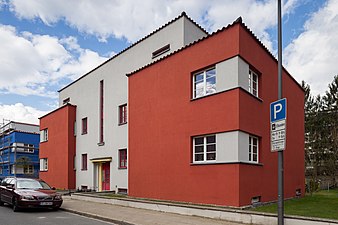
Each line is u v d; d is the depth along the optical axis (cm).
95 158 2167
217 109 1151
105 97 2141
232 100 1103
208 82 1229
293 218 805
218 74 1171
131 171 1549
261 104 1283
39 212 1307
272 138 760
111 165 1992
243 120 1108
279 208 727
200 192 1165
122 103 1962
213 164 1130
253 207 1078
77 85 2541
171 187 1297
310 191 2258
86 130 2373
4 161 4375
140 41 1866
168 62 1398
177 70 1347
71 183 2400
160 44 1716
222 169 1097
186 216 1066
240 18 1128
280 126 738
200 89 1259
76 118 2495
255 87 1291
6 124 4566
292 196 1641
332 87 3888
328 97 3900
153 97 1462
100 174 2150
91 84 2334
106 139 2081
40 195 1307
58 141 2584
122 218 1057
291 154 1670
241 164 1066
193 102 1249
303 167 1862
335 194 2158
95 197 1593
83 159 2356
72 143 2456
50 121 2766
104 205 1438
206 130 1179
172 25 1648
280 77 775
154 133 1430
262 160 1245
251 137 1212
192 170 1210
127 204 1366
